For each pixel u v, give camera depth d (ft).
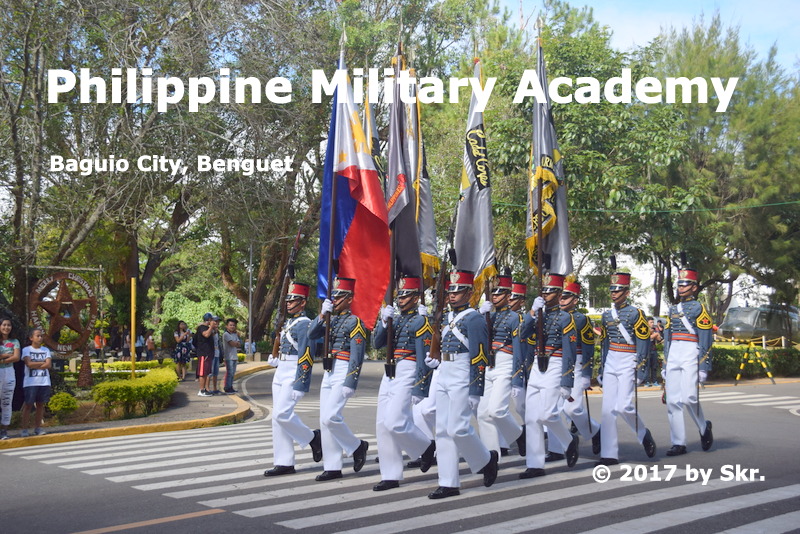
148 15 68.33
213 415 49.70
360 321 28.99
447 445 25.93
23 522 22.98
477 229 35.96
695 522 22.06
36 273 67.56
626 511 23.44
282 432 30.12
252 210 76.23
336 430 28.89
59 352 66.18
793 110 87.51
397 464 27.35
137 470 31.30
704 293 132.77
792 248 89.86
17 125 60.49
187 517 23.16
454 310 26.84
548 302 31.30
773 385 77.71
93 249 87.20
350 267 33.58
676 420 34.27
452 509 23.89
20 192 61.05
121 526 22.25
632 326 32.27
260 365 109.09
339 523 22.21
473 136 36.50
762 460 32.71
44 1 61.87
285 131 75.46
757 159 87.40
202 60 67.36
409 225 34.24
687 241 84.58
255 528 21.75
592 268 108.78
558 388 29.89
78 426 44.52
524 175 85.20
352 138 33.32
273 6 71.92
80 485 28.43
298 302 30.78
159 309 167.63
